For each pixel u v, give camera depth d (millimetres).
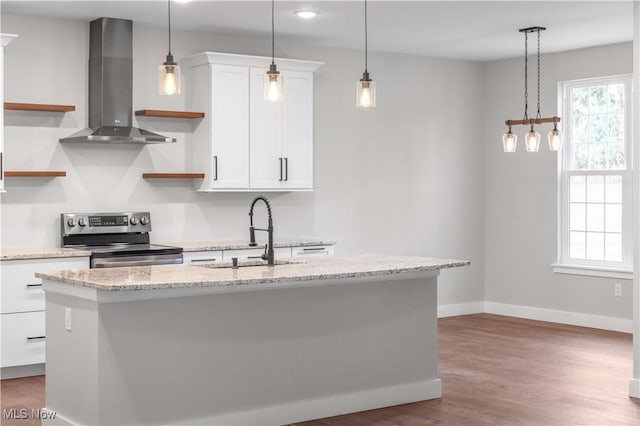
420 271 5266
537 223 8680
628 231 7973
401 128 8539
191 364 4523
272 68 4875
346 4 6199
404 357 5375
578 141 8391
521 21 6871
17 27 6426
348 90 8164
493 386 5770
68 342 4477
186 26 6980
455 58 8852
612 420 4906
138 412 4344
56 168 6586
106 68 6578
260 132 7184
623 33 7391
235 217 7500
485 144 9148
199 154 7141
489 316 8961
